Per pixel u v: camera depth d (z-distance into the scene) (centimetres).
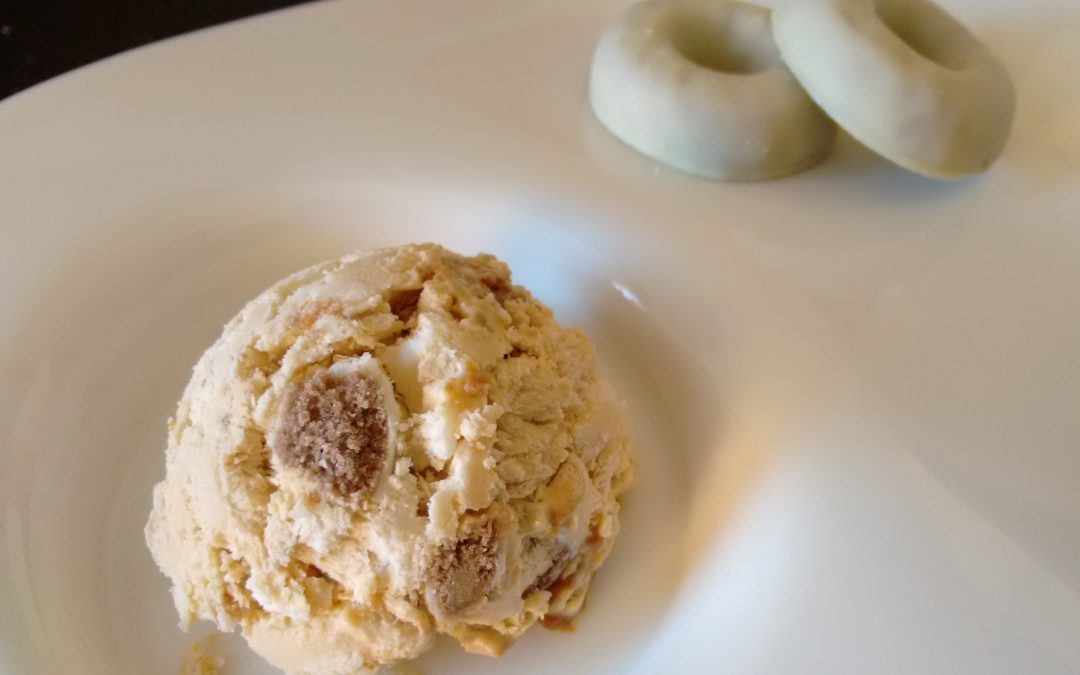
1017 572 13
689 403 15
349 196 17
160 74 18
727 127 16
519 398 13
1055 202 16
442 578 12
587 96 18
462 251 17
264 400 13
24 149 17
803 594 12
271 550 12
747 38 17
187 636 14
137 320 16
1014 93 16
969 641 12
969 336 15
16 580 13
